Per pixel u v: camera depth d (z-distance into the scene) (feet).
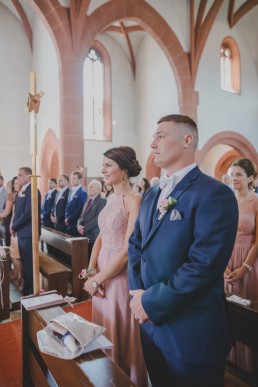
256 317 6.57
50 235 17.89
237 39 42.68
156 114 43.01
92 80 44.70
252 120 43.91
